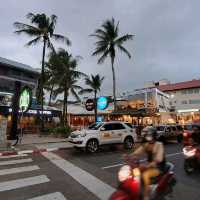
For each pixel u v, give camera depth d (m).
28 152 14.91
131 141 17.45
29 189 6.89
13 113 20.19
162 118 35.88
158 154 5.20
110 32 34.56
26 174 8.75
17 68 27.17
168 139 21.41
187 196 6.48
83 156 13.60
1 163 11.01
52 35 32.34
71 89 40.38
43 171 9.30
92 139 15.36
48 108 32.62
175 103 55.91
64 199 6.08
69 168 9.96
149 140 5.38
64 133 24.69
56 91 38.72
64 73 36.91
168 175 5.46
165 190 5.39
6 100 26.39
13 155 13.67
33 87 30.20
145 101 35.09
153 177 5.11
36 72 29.59
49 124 32.38
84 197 6.25
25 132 29.88
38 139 22.52
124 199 4.45
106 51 34.62
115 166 10.49
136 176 4.62
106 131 16.17
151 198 4.99
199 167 9.30
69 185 7.34
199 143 9.75
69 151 15.88
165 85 61.19
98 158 12.81
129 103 36.94
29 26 31.86
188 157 9.22
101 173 9.04
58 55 37.03
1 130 15.71
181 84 57.78
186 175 8.96
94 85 38.91
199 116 51.31
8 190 6.79
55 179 8.05
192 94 53.75
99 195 6.41
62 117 35.53
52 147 16.91
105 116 37.91
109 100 28.64
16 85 20.38
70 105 43.41
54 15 32.38
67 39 33.00
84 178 8.23
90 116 40.97
